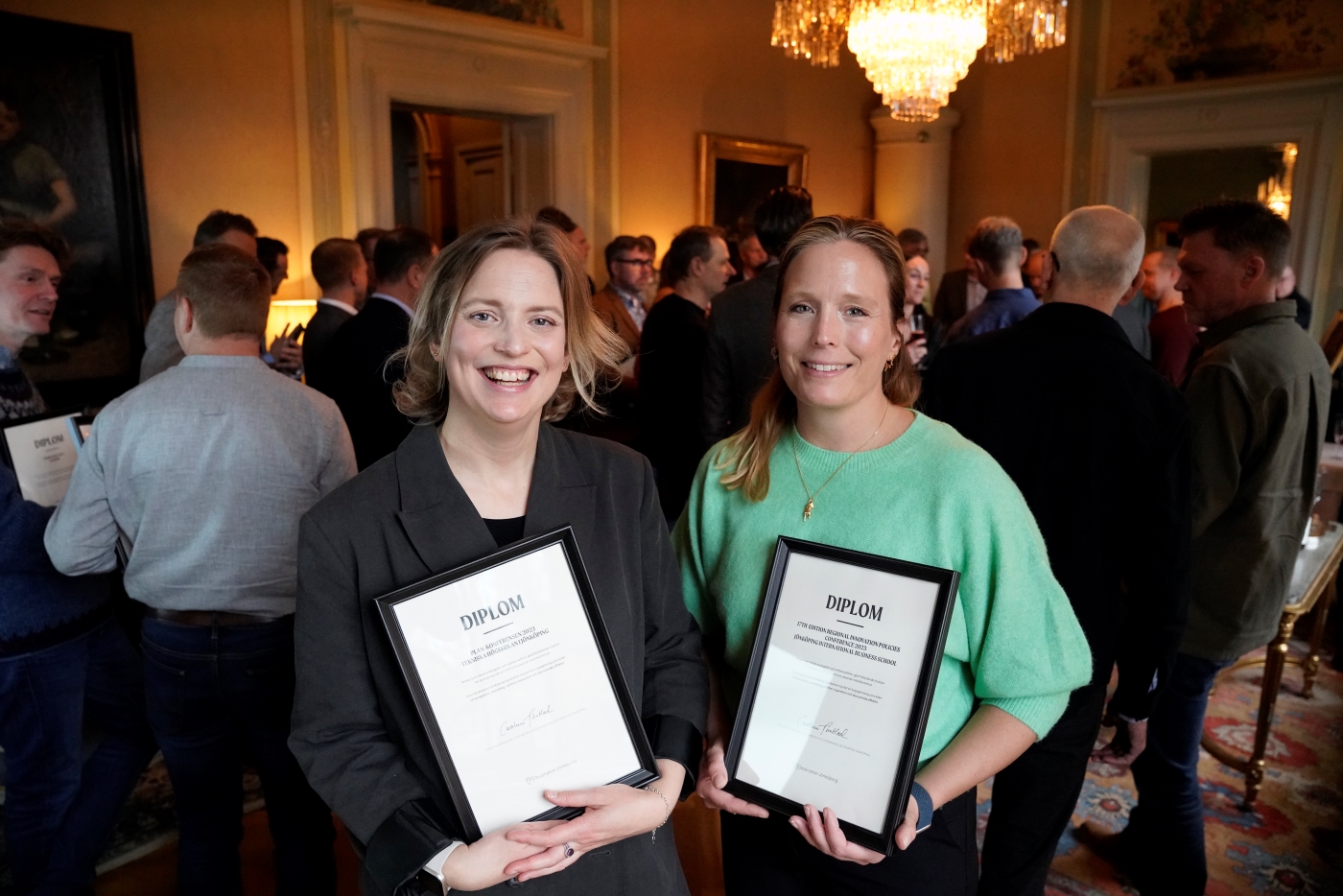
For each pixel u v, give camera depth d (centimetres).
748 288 307
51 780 213
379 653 118
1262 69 689
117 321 452
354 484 122
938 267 852
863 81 845
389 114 544
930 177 833
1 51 404
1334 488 366
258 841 262
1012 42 566
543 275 118
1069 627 132
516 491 128
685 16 704
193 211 477
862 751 123
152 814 278
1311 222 677
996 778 187
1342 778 299
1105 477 177
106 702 223
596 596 127
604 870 126
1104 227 186
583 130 646
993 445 185
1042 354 183
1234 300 233
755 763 130
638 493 137
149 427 186
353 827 115
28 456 214
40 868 216
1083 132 782
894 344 143
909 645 123
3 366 226
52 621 206
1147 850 243
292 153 509
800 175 801
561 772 116
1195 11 714
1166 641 181
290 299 517
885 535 133
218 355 193
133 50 446
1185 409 176
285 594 194
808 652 130
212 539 188
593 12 643
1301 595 269
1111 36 760
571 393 134
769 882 143
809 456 142
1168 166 943
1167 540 175
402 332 298
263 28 491
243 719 201
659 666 138
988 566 130
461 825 110
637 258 527
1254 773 280
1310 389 222
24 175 416
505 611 115
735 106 747
